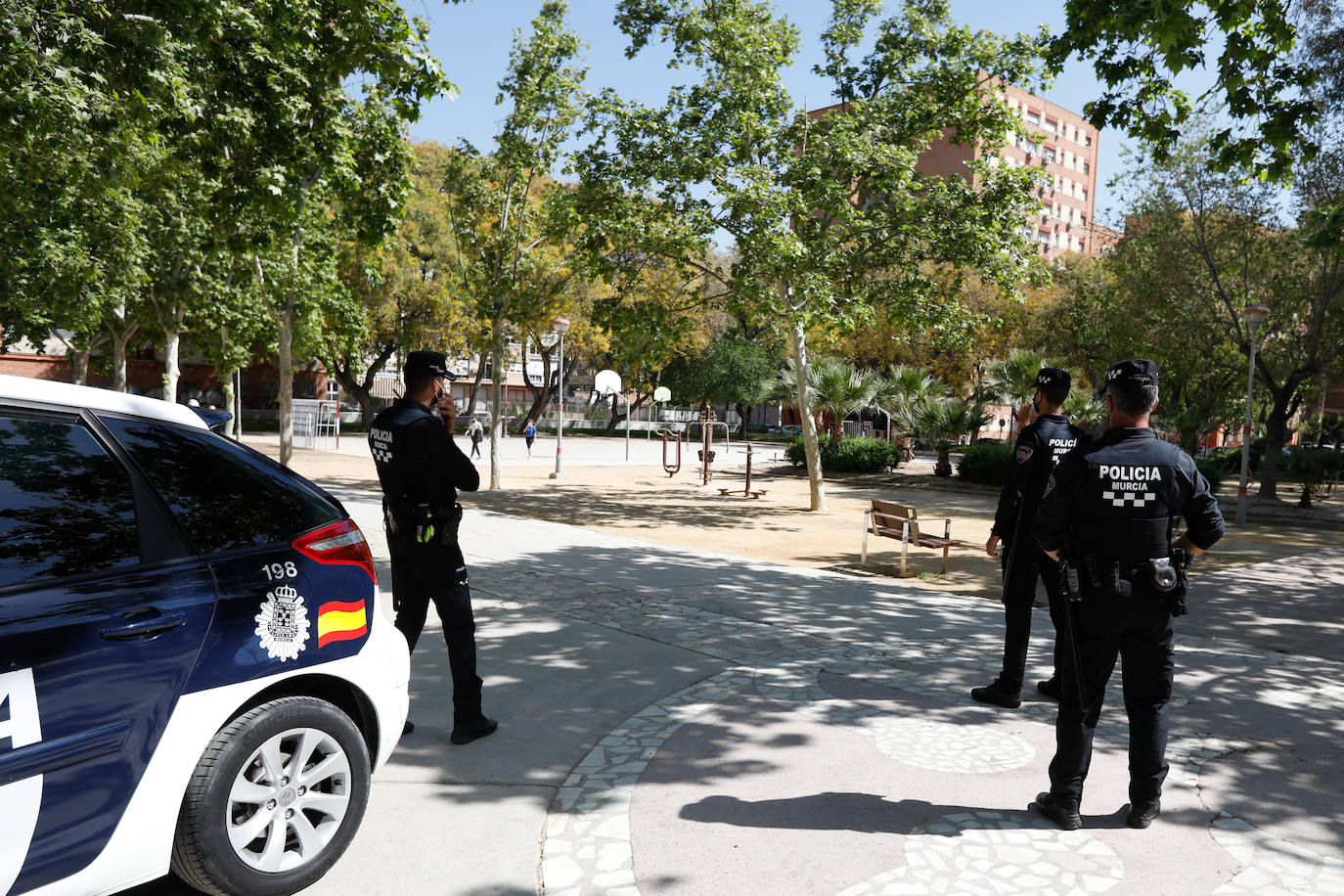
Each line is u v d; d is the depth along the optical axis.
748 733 4.54
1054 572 4.82
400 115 9.82
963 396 46.38
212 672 2.66
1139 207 24.95
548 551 10.38
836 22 17.39
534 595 7.78
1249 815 3.72
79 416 2.63
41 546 2.39
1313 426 41.84
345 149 10.20
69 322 22.55
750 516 16.78
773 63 16.44
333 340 24.62
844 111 17.28
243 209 10.77
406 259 40.78
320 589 3.04
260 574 2.84
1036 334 39.94
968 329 17.16
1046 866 3.23
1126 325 26.89
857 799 3.77
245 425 51.62
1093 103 10.51
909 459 29.84
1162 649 3.51
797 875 3.12
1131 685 3.57
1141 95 10.28
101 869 2.41
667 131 16.41
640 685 5.30
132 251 22.22
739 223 16.31
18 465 2.45
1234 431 43.34
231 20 8.64
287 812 2.89
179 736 2.57
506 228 18.66
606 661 5.78
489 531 11.95
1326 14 17.61
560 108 17.97
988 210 16.06
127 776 2.46
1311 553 14.23
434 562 4.21
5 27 7.27
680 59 16.81
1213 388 29.59
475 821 3.50
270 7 8.86
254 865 2.77
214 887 2.70
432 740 4.33
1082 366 38.72
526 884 3.04
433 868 3.14
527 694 5.07
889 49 17.12
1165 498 3.42
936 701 5.15
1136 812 3.56
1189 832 3.54
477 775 3.94
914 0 17.00
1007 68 16.16
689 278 18.02
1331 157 20.27
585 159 16.95
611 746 4.31
